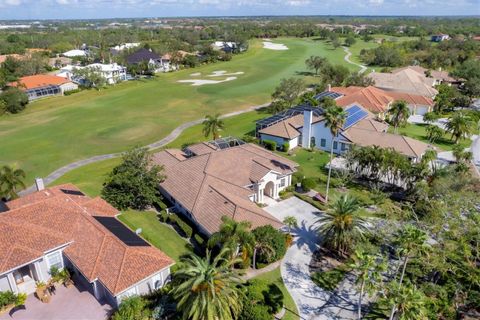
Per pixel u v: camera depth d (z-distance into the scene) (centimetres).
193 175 4991
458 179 4628
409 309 2681
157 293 3372
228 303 2736
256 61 17938
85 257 3475
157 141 7650
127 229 3991
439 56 15988
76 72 12838
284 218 4684
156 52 17325
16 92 10069
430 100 9644
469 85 10762
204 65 17325
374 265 3031
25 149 7275
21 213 3788
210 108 10212
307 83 13075
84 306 3316
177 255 3984
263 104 10662
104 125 8744
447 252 3350
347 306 3356
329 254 4066
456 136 7281
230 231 3459
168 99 11181
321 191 5488
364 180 5856
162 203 4931
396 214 4319
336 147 6944
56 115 9688
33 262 3444
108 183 5269
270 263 3894
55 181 5803
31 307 3303
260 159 5462
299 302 3391
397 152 5731
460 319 3256
